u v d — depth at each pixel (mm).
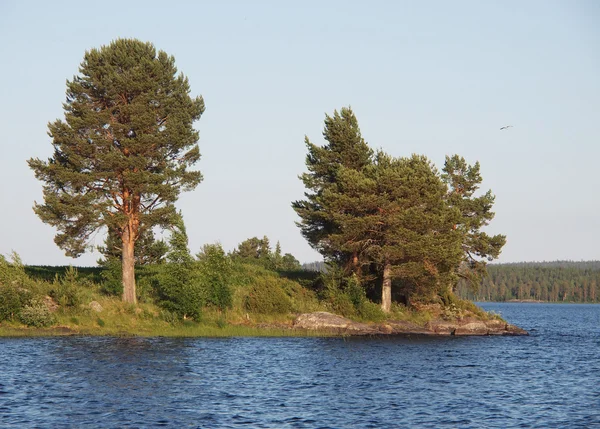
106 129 53531
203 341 47562
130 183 52219
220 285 56438
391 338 54344
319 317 56250
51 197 51781
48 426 22516
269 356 40594
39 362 35031
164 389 29125
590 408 27203
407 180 59750
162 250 64688
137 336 48750
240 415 24672
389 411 25891
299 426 23281
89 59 54125
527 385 32656
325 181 65562
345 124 64812
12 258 51594
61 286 52000
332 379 32875
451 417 25156
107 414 24344
